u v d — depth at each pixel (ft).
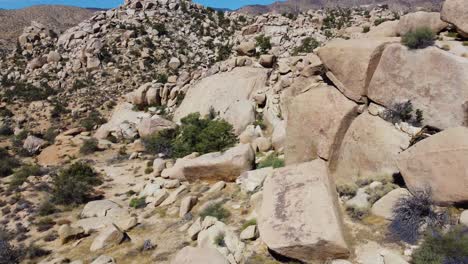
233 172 72.33
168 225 60.64
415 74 52.47
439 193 41.37
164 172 87.71
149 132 133.28
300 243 39.42
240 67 136.77
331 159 57.82
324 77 70.54
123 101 188.55
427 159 42.78
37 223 75.00
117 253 53.57
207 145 98.07
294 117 63.62
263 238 42.09
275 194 46.98
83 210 77.71
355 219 45.19
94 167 112.57
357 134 56.29
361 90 57.36
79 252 57.52
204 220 53.78
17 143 150.92
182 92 155.63
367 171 53.67
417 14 59.67
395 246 39.06
